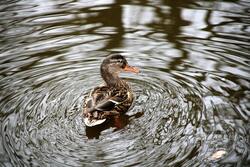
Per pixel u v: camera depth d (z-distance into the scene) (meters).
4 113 9.34
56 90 10.20
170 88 10.16
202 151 7.98
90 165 7.77
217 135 8.40
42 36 12.42
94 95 9.26
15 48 11.85
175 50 11.59
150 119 9.12
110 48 11.79
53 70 10.96
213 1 14.11
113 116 9.31
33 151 8.18
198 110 9.22
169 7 13.86
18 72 10.86
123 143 8.38
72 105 9.66
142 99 9.88
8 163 7.84
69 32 12.61
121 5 14.09
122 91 9.64
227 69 10.70
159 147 8.16
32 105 9.63
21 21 13.27
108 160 7.89
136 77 10.78
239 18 12.98
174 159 7.82
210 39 11.98
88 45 11.95
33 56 11.52
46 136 8.63
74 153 8.12
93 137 8.61
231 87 9.98
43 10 13.95
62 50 11.76
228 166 7.60
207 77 10.45
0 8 14.13
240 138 8.27
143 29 12.64
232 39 11.93
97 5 14.17
